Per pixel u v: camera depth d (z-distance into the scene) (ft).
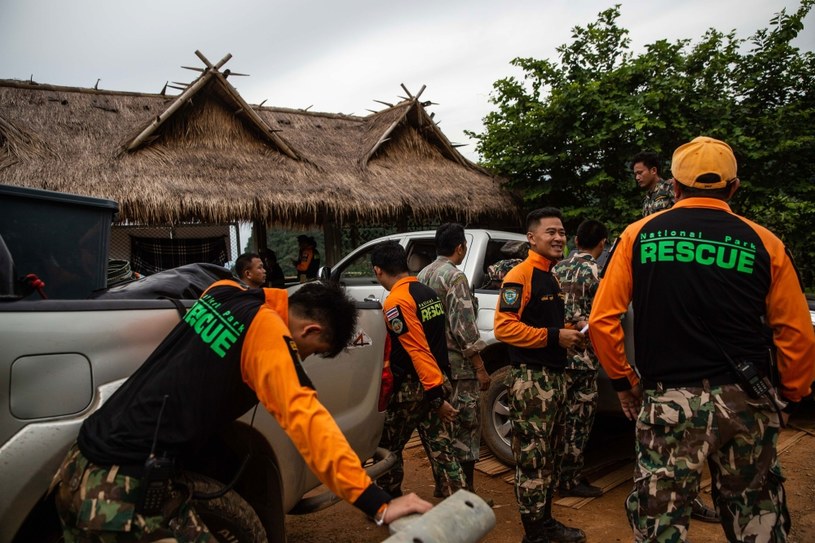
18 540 5.76
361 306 9.12
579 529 10.16
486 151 33.04
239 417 6.16
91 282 8.45
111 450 5.01
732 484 6.28
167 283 7.77
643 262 6.68
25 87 30.60
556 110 28.55
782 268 6.28
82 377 5.90
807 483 12.09
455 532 4.10
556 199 31.48
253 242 33.58
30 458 5.48
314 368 7.97
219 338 5.18
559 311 9.97
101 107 31.27
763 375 6.23
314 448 4.63
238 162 29.35
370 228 34.45
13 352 5.56
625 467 13.75
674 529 6.19
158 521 5.07
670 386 6.39
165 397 5.12
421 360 9.57
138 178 25.41
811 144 26.94
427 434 10.30
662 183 15.78
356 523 10.94
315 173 30.42
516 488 9.61
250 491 7.27
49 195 8.16
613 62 30.35
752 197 27.17
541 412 9.40
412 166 34.76
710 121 27.50
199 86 29.12
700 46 28.68
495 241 16.12
